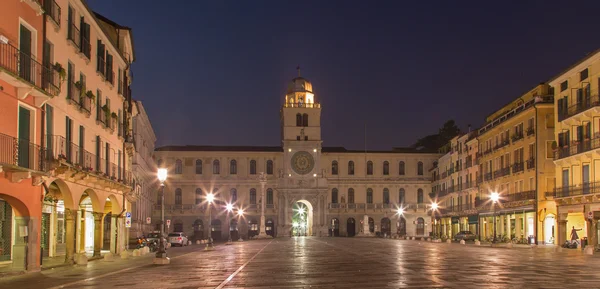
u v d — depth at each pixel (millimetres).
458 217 95250
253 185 112500
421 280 22172
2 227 27484
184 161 111938
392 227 114688
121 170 43938
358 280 22406
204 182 111562
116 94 43375
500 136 77438
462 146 95562
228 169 112625
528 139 66875
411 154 117312
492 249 53062
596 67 52688
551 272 25766
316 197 111812
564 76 58594
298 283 21562
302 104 114312
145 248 46812
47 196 35812
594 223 52688
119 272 27844
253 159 113438
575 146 55656
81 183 34188
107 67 40469
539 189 63844
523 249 53719
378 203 115250
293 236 111562
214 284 21562
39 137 27000
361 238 100500
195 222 110688
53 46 29391
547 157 64125
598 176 52344
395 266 29594
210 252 49281
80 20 34219
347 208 114125
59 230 41531
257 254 43875
